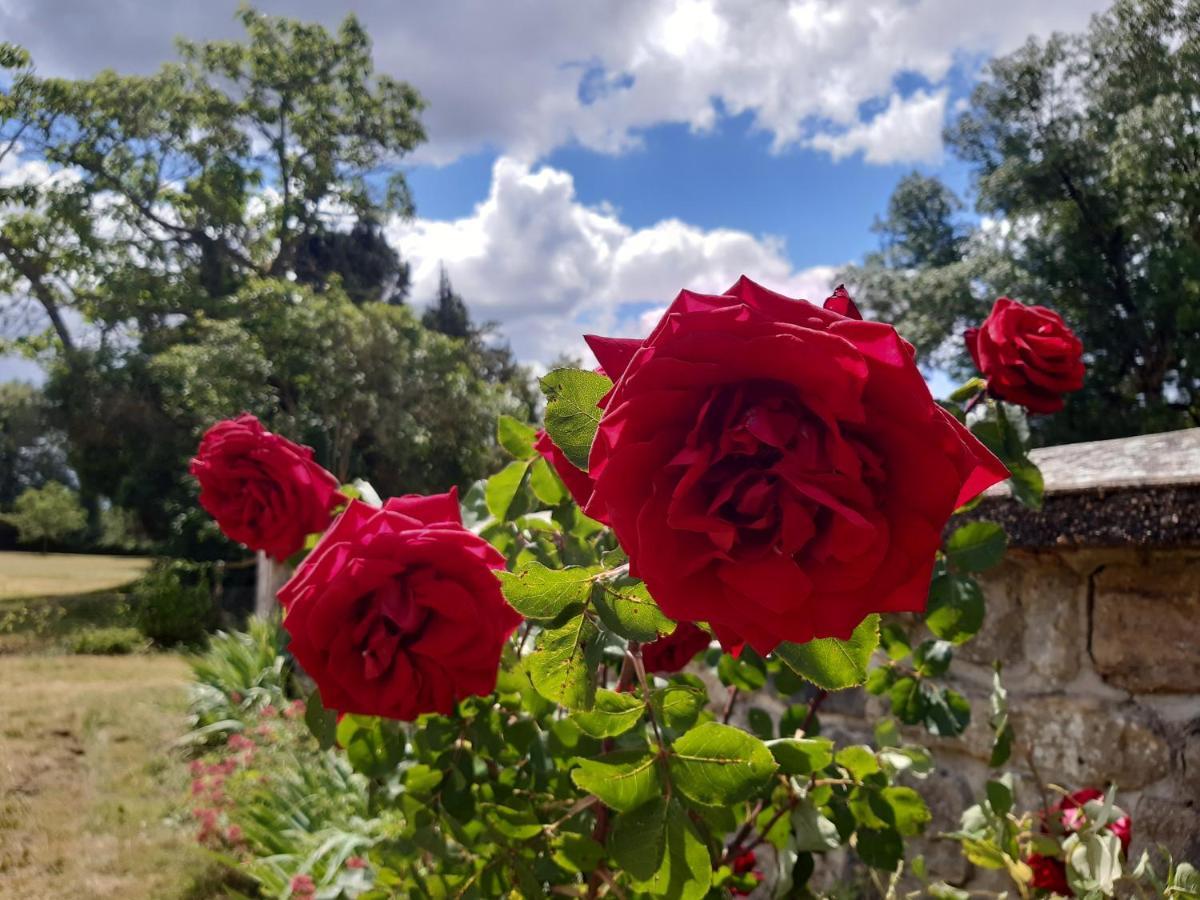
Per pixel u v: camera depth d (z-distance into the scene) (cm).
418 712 115
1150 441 192
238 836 414
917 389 56
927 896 215
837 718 252
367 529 124
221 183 2442
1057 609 196
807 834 139
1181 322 1970
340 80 2656
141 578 1691
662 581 58
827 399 56
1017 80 2338
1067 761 191
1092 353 2188
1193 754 169
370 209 2759
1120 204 2136
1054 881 145
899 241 2975
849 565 56
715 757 92
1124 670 182
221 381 1666
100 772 557
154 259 2391
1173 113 1953
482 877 139
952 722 160
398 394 1812
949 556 145
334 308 1838
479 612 113
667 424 59
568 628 89
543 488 139
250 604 1752
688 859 93
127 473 2052
